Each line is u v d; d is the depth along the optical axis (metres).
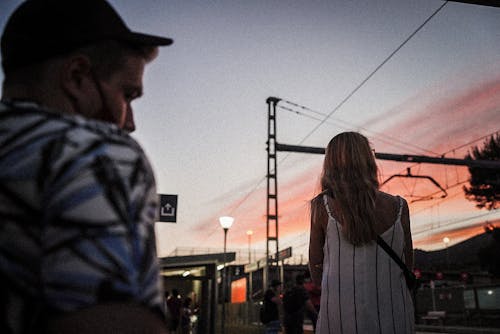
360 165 1.95
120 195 0.53
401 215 1.93
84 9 0.67
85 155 0.54
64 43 0.65
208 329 17.33
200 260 17.89
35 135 0.55
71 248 0.49
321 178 2.11
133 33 0.71
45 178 0.52
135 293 0.50
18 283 0.49
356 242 1.84
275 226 18.00
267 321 9.62
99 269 0.48
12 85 0.68
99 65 0.68
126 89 0.71
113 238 0.50
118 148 0.57
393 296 1.81
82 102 0.67
